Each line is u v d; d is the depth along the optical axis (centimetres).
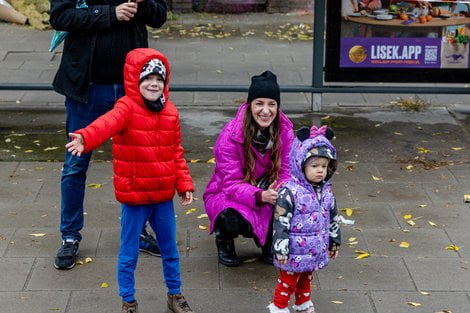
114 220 587
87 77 501
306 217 425
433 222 587
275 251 423
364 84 932
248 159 503
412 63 816
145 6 502
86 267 516
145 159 438
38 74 1002
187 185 454
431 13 803
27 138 765
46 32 1266
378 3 802
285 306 444
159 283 498
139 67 431
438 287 495
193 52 1149
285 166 514
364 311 467
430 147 749
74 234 523
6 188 644
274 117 498
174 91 852
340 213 601
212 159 716
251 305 473
